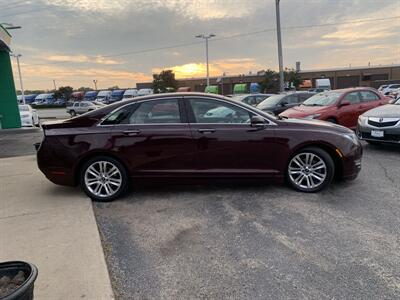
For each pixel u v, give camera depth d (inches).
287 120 203.3
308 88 2145.7
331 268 121.4
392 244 137.3
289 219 163.3
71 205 185.8
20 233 150.6
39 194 206.7
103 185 195.3
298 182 200.7
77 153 192.2
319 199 189.0
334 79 2640.3
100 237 146.8
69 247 136.8
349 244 137.9
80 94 2433.6
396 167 257.1
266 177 197.9
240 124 195.3
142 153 192.9
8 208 182.9
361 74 2591.0
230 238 145.9
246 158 195.3
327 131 197.8
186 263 127.5
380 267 121.3
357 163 203.8
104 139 191.5
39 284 111.7
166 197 199.2
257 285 113.0
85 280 113.9
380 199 188.1
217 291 110.5
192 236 148.6
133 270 123.5
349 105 393.7
